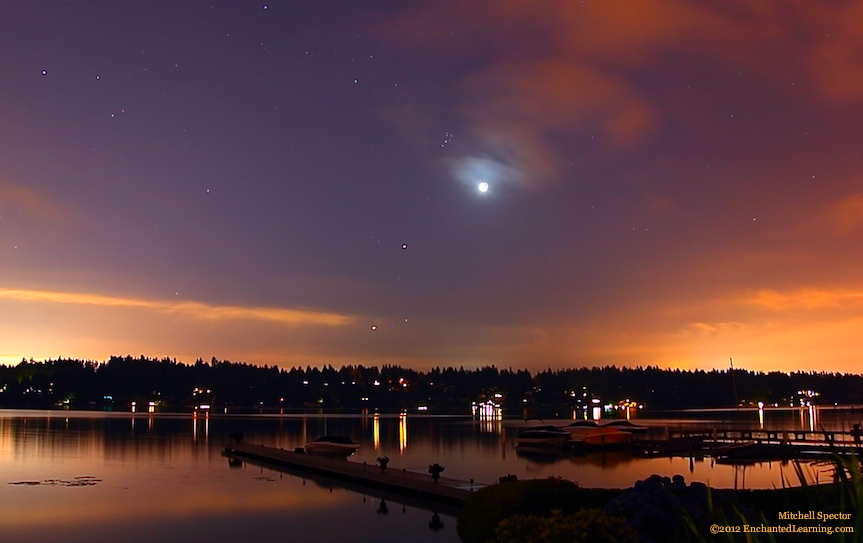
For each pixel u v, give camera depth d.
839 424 118.56
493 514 17.86
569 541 8.74
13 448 66.25
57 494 37.34
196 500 35.59
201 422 132.25
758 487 37.66
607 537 8.90
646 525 9.72
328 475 44.84
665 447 62.34
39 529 28.27
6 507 33.22
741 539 7.21
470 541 18.53
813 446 57.38
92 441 76.69
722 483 39.97
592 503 17.03
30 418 140.62
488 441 82.94
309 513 31.86
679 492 10.37
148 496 36.81
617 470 49.34
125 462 54.22
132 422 127.19
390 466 52.69
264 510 32.66
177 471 48.28
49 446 69.06
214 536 27.17
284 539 26.55
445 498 33.84
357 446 64.75
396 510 32.56
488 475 46.38
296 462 49.97
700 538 7.49
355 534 27.36
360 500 35.44
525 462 56.16
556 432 72.50
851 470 6.01
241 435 65.00
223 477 44.94
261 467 50.78
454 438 89.12
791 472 46.62
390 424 132.88
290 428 113.12
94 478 44.09
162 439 80.94
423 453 65.94
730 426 114.31
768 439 63.19
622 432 72.88
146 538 26.78
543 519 9.30
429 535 27.05
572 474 46.75
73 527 28.72
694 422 134.12
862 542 5.43
